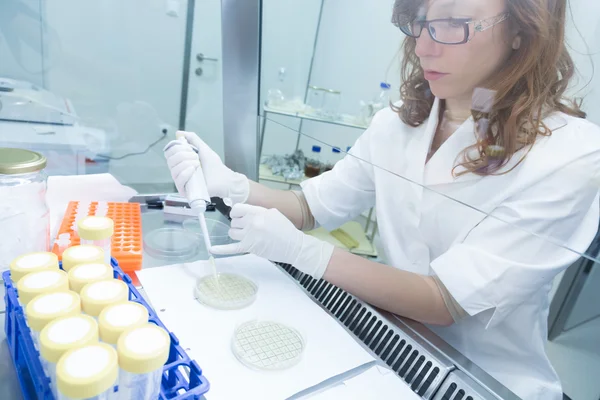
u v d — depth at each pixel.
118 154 2.52
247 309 0.72
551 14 0.55
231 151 1.39
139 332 0.45
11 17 2.43
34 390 0.48
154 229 1.03
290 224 0.88
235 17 1.17
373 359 0.64
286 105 1.13
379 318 0.73
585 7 0.53
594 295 0.92
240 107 1.30
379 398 0.56
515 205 0.70
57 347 0.40
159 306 0.69
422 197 0.92
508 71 0.64
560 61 0.58
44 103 2.07
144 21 2.85
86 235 0.65
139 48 2.90
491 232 0.75
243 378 0.55
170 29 2.94
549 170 0.65
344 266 0.82
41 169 0.75
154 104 3.07
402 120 0.94
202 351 0.60
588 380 0.86
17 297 0.56
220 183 1.09
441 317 0.80
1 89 1.98
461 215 0.84
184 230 1.04
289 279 0.85
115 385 0.43
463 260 0.77
